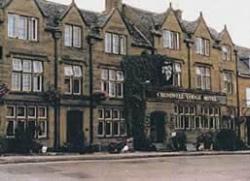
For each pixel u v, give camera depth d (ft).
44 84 118.73
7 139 110.52
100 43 130.41
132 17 149.07
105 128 129.39
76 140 121.19
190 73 151.33
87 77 127.03
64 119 120.88
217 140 148.25
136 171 76.89
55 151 117.80
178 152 126.21
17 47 114.42
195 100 149.18
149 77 136.67
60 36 122.42
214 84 159.53
